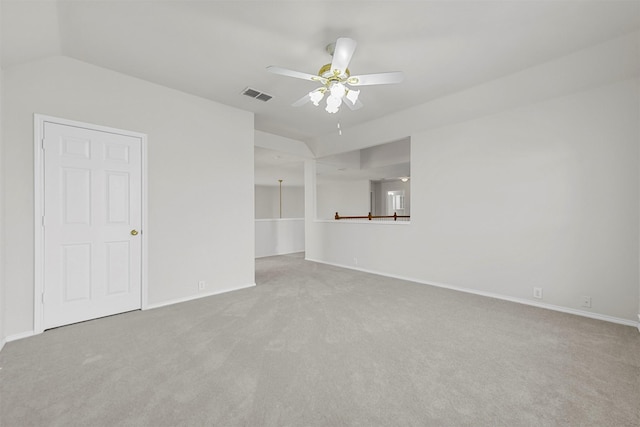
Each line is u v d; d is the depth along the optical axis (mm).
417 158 4188
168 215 3152
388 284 4055
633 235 2533
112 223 2773
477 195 3551
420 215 4172
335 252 5617
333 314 2834
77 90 2576
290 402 1514
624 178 2570
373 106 3725
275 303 3186
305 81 3008
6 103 2227
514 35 2229
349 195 9578
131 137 2893
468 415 1413
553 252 2973
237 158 3771
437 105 3586
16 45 2049
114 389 1614
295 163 6648
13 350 2066
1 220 2146
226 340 2248
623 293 2580
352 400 1530
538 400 1521
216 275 3559
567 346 2131
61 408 1455
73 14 1963
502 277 3344
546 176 3008
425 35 2225
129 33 2199
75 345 2148
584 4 1890
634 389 1605
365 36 2232
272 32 2186
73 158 2553
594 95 2709
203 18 2029
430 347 2129
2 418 1380
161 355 2004
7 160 2232
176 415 1412
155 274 3051
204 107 3451
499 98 3160
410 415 1417
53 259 2449
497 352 2047
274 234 7039
